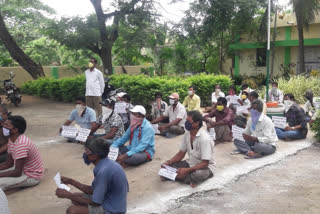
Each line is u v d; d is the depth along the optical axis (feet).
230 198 14.76
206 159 15.42
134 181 16.70
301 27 55.26
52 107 47.09
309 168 18.53
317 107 25.44
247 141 20.83
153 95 38.40
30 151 15.65
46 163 20.22
